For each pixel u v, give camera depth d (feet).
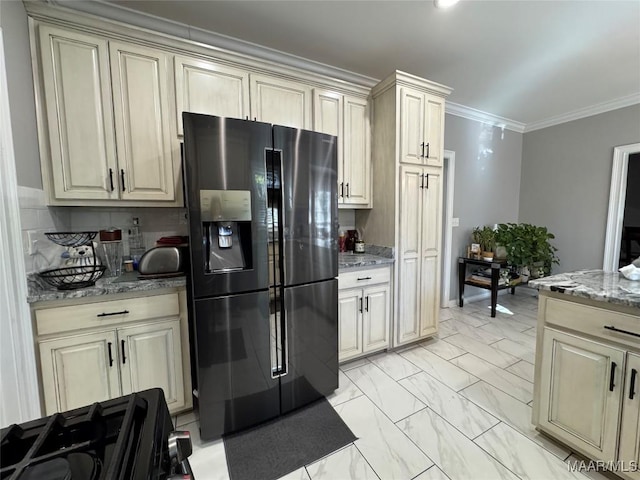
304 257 5.60
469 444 4.81
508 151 12.90
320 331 5.92
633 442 3.74
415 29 6.37
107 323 4.79
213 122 4.57
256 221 5.04
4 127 3.84
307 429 5.22
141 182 5.54
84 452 1.53
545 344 4.69
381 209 8.11
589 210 11.39
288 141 5.23
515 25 6.26
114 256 5.89
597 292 4.02
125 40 5.23
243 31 6.42
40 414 4.39
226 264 5.08
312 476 4.26
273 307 5.40
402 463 4.45
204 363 4.81
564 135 11.96
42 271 4.69
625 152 10.37
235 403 5.08
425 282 8.36
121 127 5.32
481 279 11.31
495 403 5.85
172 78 5.64
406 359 7.68
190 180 4.50
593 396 4.11
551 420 4.66
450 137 11.02
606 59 7.64
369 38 6.71
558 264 12.34
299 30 6.39
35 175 4.64
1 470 1.34
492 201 12.63
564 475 4.19
